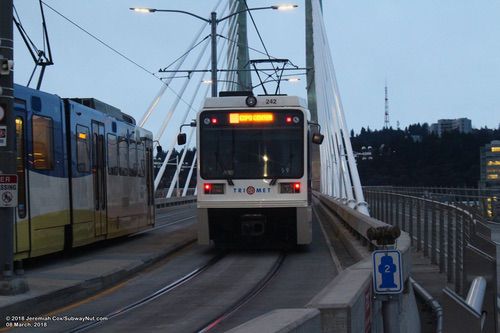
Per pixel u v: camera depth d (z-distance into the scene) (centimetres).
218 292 1736
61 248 2112
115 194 2684
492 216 4331
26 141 1884
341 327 745
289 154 2461
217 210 2461
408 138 10262
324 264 2283
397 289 1080
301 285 1833
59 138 2117
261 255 2558
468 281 1248
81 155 2302
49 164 2031
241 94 2653
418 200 2761
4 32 1488
